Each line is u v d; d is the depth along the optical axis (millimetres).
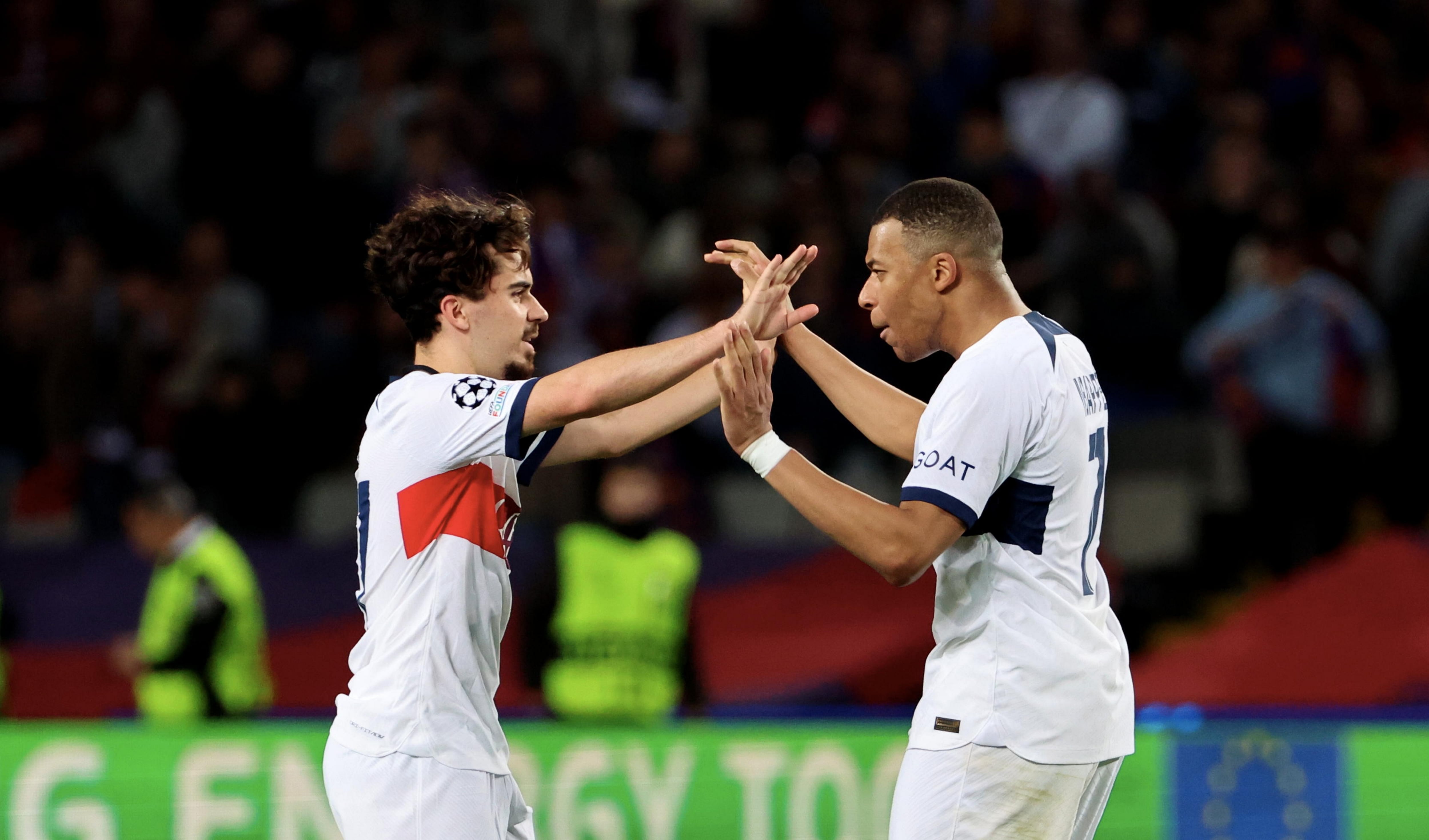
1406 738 21219
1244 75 41125
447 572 12219
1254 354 30844
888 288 12766
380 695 12234
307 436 32031
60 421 33938
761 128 39531
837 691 28547
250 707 26344
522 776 19531
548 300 34406
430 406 12242
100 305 35344
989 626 12195
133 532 26625
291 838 19125
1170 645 29281
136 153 38562
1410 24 45000
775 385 31484
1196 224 35281
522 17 39594
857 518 11922
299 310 35781
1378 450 32625
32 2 42500
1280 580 30922
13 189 38656
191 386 33875
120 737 18922
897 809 12453
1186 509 30500
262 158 36281
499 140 37375
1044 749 11992
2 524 32312
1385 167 37094
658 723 20516
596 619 23938
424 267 12641
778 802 20219
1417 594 29000
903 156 38406
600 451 13445
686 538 30453
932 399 12359
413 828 12000
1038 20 41219
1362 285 33375
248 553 29844
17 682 28859
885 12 43062
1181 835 20719
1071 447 12227
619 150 39750
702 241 33719
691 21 45094
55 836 18609
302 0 40094
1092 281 32156
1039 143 39156
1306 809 20922
